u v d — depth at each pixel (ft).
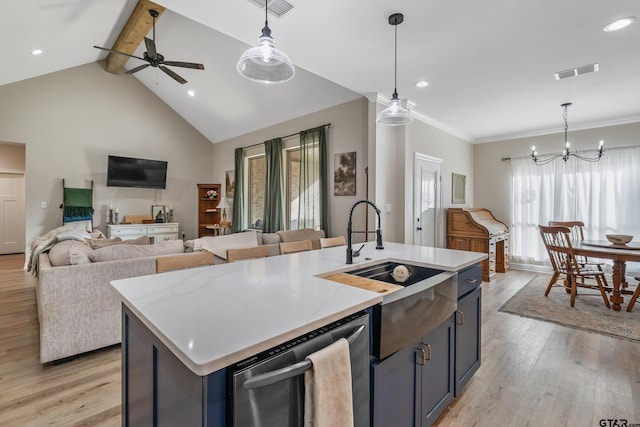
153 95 23.76
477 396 6.58
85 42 16.67
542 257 18.31
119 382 7.01
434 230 16.79
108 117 21.72
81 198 20.27
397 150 14.37
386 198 13.76
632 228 15.43
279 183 18.93
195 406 2.60
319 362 3.01
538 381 7.14
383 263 6.90
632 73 10.48
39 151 19.17
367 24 7.68
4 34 12.67
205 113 22.81
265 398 2.77
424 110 14.56
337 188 15.94
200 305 3.75
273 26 7.79
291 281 4.87
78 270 7.86
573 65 9.94
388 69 10.30
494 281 16.14
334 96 15.58
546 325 10.41
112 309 8.37
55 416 5.88
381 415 4.14
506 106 13.96
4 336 9.16
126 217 22.11
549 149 18.11
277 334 2.94
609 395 6.61
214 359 2.48
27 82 18.76
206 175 26.50
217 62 16.93
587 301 12.85
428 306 5.03
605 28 7.80
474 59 9.57
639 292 11.47
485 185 20.51
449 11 7.16
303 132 17.35
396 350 4.39
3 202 23.56
